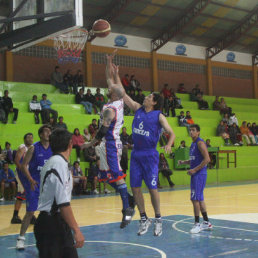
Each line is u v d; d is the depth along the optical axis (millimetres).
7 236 7000
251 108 26688
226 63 28094
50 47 21375
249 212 9414
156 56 25156
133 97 20703
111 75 5707
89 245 6020
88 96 19719
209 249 5633
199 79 26922
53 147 3260
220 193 14367
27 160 5883
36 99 17906
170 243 6078
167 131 5320
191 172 6832
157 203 5418
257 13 24250
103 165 5516
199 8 22469
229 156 21250
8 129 16062
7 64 20000
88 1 19859
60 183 3090
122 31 23750
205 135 21938
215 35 25953
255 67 29328
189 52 26625
